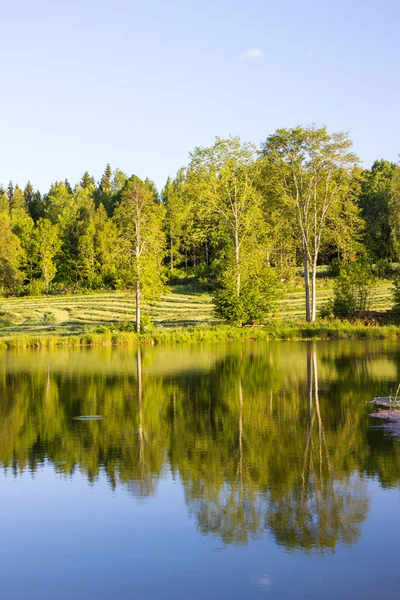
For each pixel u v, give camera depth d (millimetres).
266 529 9180
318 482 11078
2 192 181000
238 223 51094
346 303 50938
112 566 8125
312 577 7754
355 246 51250
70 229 121000
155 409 17953
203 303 71062
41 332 52938
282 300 67375
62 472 11984
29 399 19984
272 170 50406
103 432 15148
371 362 28297
